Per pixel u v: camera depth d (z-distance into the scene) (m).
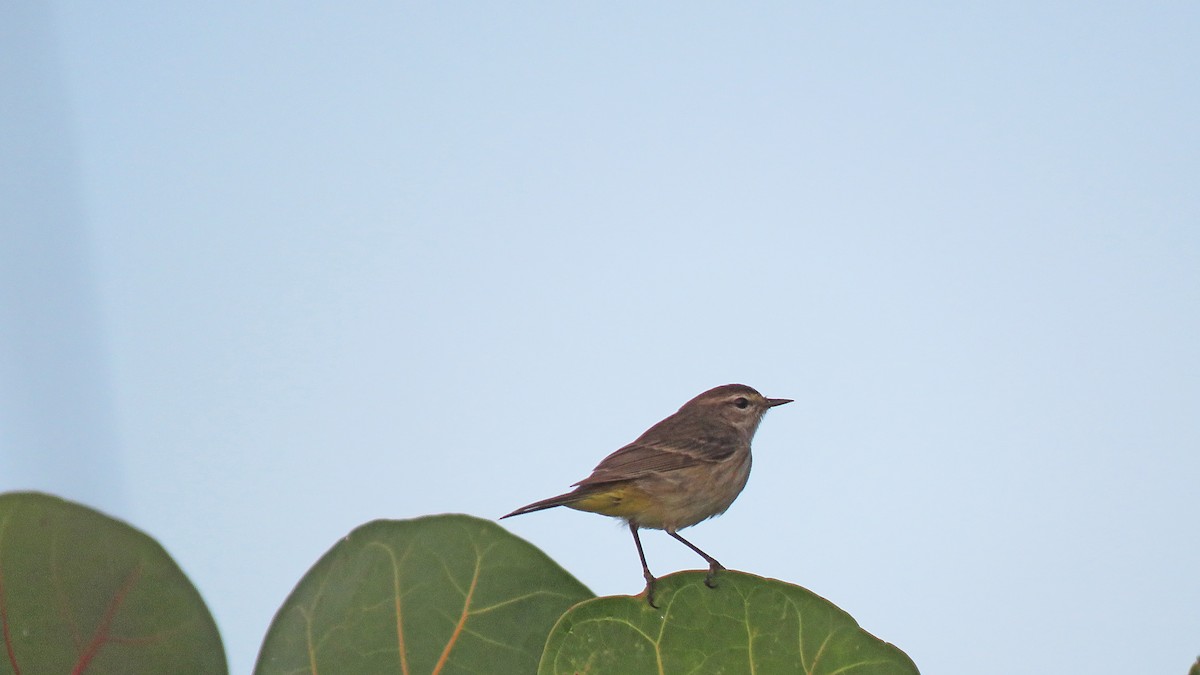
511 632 7.39
